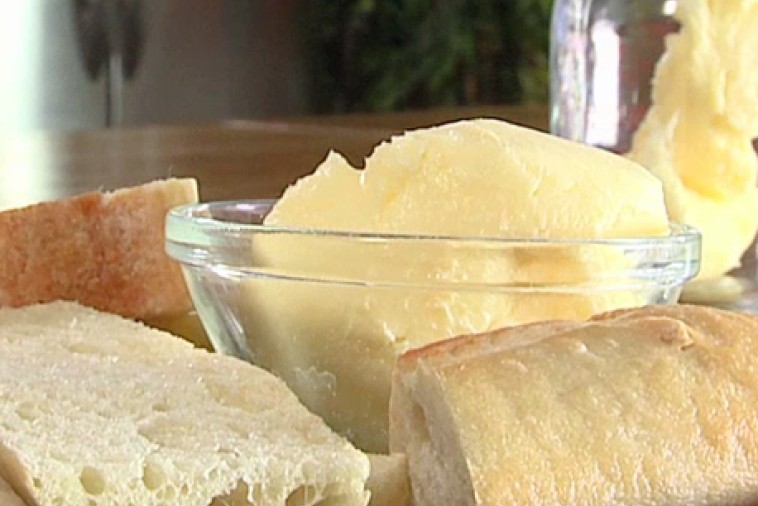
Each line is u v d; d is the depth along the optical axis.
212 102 2.11
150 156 0.96
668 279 0.42
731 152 0.53
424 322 0.40
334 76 2.26
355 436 0.41
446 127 0.43
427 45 2.15
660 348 0.36
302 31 2.24
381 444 0.41
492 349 0.36
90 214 0.47
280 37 2.21
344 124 1.28
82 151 1.02
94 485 0.34
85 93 1.92
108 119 1.96
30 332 0.44
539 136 0.43
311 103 2.27
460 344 0.37
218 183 0.75
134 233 0.47
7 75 1.83
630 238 0.41
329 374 0.41
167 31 2.02
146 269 0.47
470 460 0.34
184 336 0.47
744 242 0.53
